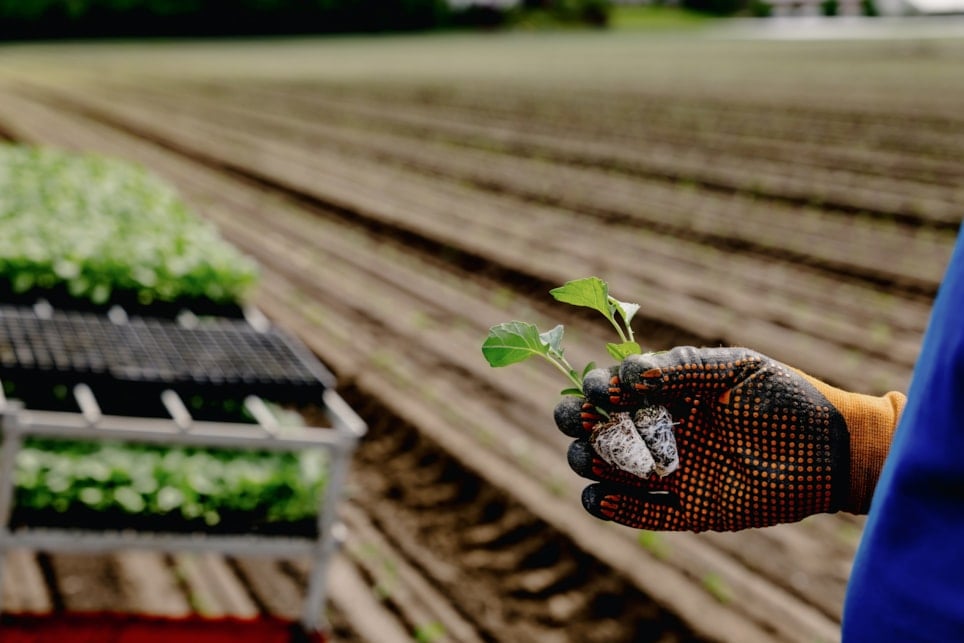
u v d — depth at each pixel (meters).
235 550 2.18
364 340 5.36
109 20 34.78
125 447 2.40
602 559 3.19
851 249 6.23
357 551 3.35
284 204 8.92
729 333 5.10
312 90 17.05
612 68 18.56
